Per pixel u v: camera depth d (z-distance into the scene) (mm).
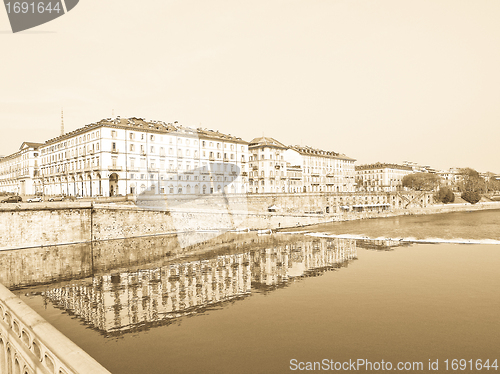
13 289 32438
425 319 23359
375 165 183625
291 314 24141
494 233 68688
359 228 79688
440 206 134125
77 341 20172
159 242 55031
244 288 30625
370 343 19703
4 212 48562
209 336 20562
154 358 17953
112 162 76312
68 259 44500
